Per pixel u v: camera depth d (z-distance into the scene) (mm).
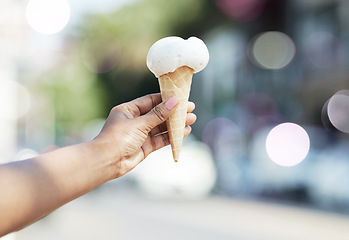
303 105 17250
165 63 1854
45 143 17594
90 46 19266
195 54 1887
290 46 17812
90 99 21203
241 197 9875
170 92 1920
